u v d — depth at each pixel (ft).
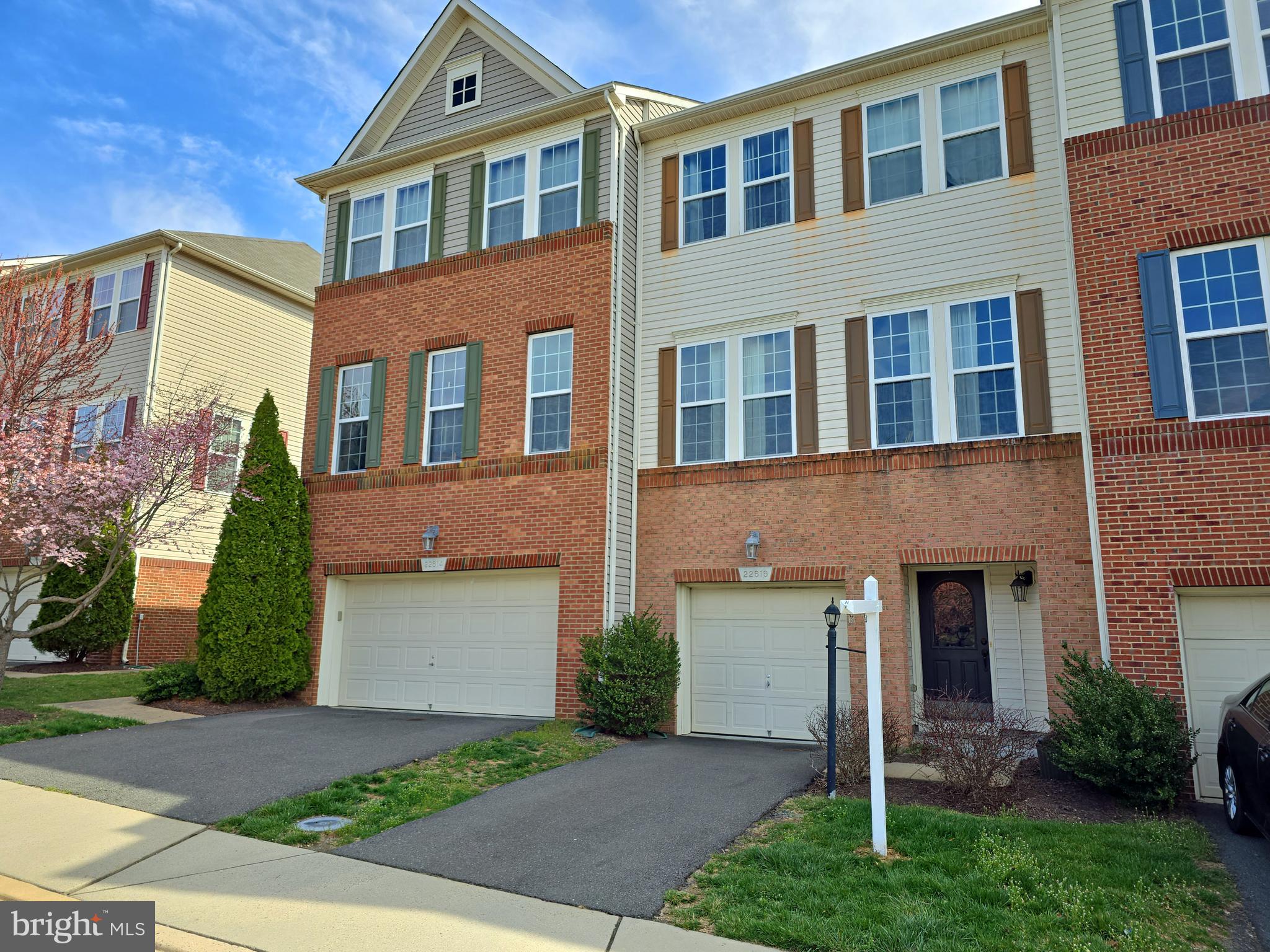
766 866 20.53
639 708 37.40
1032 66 38.34
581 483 41.96
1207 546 29.27
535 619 42.98
